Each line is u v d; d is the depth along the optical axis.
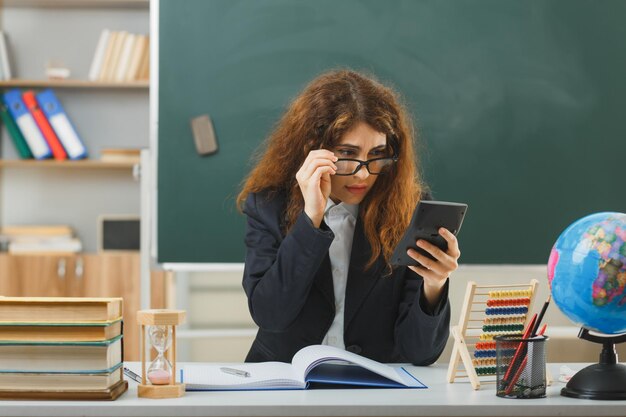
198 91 3.02
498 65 3.06
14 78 4.09
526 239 3.05
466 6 3.05
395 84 3.04
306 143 1.71
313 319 1.74
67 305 1.25
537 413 1.23
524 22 3.06
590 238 1.27
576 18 3.07
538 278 3.42
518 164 3.05
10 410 1.19
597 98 3.08
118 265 3.58
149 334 1.29
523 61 3.06
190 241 3.00
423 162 3.03
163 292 3.31
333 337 1.78
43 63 4.10
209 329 3.46
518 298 1.47
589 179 3.07
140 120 4.13
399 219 1.73
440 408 1.22
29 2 4.05
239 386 1.34
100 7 4.11
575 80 3.07
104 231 3.69
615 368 1.31
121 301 1.33
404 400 1.25
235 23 3.03
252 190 1.82
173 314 1.27
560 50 3.07
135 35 3.97
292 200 1.72
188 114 3.01
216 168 3.01
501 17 3.06
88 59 4.11
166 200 3.00
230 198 3.00
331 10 3.04
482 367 1.46
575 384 1.32
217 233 3.00
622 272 1.24
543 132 3.06
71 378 1.24
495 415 1.22
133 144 4.12
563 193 3.07
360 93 1.67
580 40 3.08
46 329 1.24
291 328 1.75
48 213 4.12
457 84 3.04
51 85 3.97
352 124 1.62
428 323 1.59
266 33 3.03
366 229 1.73
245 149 3.01
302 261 1.56
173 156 3.01
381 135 1.64
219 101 3.02
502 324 1.47
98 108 4.12
